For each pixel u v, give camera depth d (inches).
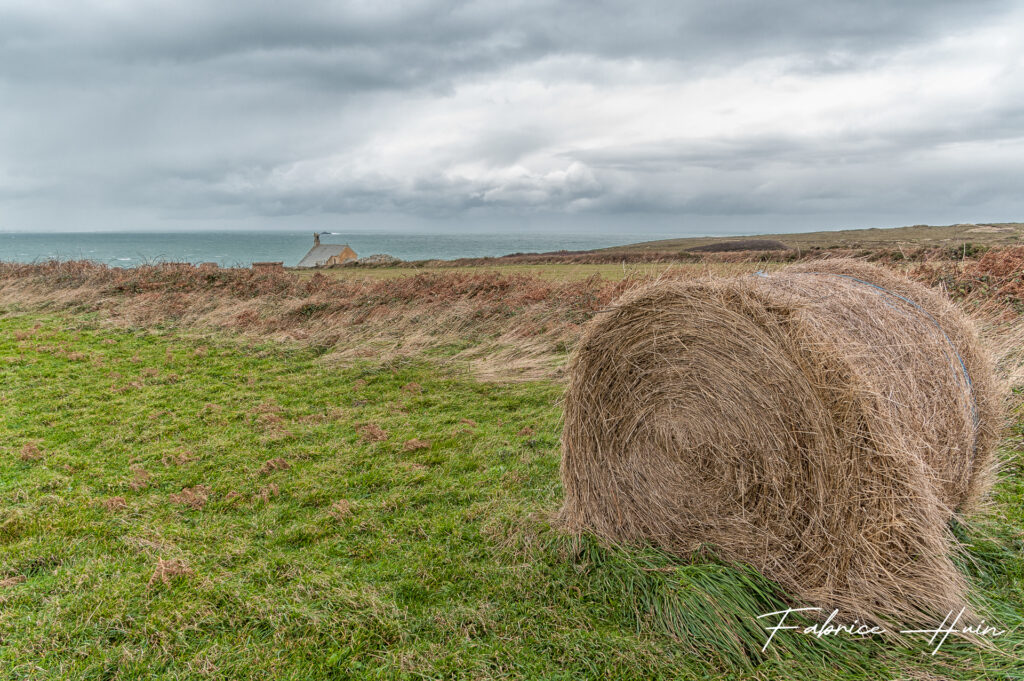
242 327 511.2
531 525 174.4
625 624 132.0
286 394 335.9
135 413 294.8
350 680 114.9
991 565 146.7
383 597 140.8
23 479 214.7
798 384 130.5
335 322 515.2
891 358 135.3
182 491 204.5
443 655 121.1
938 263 375.2
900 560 124.9
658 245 3759.8
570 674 115.7
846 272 174.2
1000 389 178.4
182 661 121.2
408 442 250.7
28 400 311.4
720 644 122.5
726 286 143.9
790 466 133.5
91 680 116.0
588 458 169.5
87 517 184.9
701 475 149.3
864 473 123.8
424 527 176.4
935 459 137.6
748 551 141.8
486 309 518.0
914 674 112.9
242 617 134.6
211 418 288.8
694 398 148.9
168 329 501.0
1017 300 327.0
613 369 164.6
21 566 156.6
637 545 158.9
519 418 290.4
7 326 504.4
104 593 143.5
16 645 125.0
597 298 490.9
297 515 189.2
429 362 406.3
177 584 147.8
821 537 130.0
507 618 133.4
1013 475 193.0
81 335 471.5
